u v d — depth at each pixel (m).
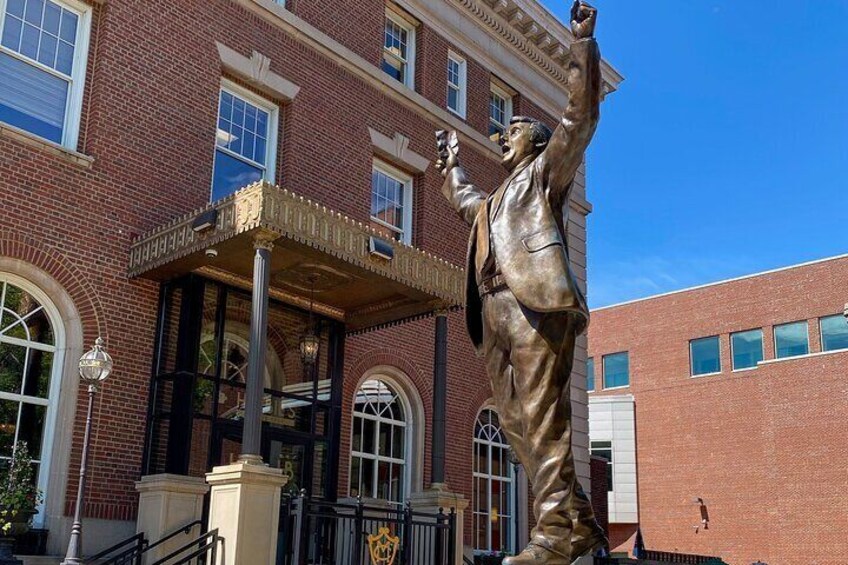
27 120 12.18
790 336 42.34
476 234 3.78
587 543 3.22
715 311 45.34
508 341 3.45
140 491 11.16
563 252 3.36
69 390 11.62
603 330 50.06
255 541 9.77
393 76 18.86
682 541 43.50
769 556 40.09
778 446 39.22
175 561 10.38
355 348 15.97
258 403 10.42
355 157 16.77
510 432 3.46
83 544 11.15
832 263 41.53
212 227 11.31
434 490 12.85
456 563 12.47
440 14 19.81
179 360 12.30
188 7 14.20
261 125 15.50
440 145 4.37
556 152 3.46
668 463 45.16
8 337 11.30
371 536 10.84
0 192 11.37
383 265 12.50
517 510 19.05
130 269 12.50
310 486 14.00
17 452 10.64
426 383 17.28
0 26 12.09
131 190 12.84
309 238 11.33
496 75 21.42
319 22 16.66
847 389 37.59
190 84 13.98
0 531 10.29
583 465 21.58
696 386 45.09
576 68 3.32
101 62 12.84
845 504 36.59
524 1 21.42
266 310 10.74
